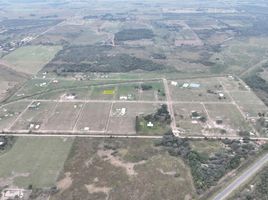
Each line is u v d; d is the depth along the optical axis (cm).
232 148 16925
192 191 13638
